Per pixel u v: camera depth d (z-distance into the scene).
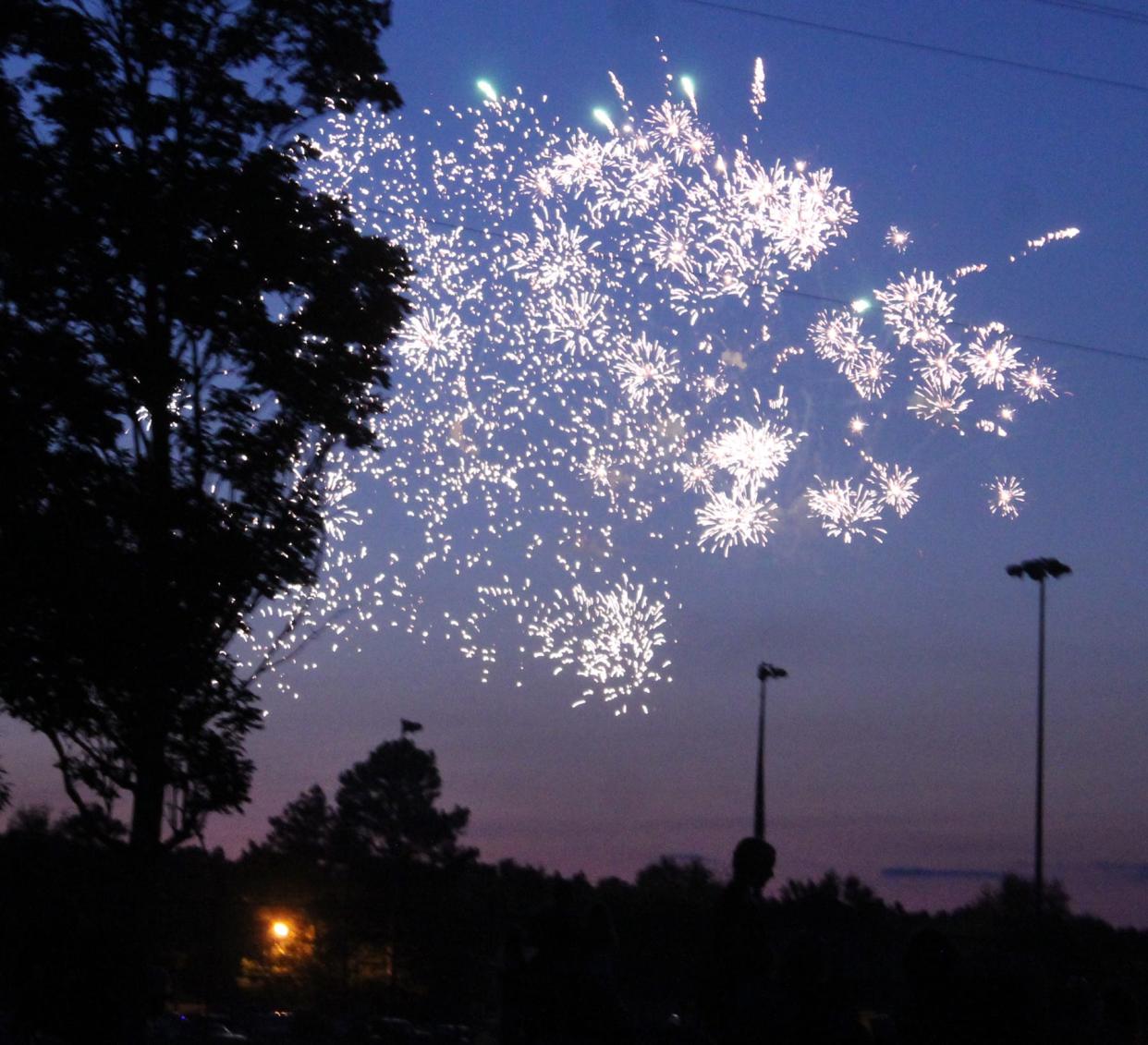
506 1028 9.49
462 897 44.59
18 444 14.25
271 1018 35.34
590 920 9.23
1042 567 29.09
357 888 43.16
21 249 14.50
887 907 22.36
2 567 14.33
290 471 15.88
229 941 38.97
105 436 14.62
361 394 16.33
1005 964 7.70
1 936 13.33
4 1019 13.47
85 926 13.48
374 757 49.41
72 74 15.00
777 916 9.67
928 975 7.80
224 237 15.52
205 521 14.99
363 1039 32.44
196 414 15.54
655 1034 12.34
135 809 15.18
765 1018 7.59
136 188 14.98
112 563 14.60
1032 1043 7.58
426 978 41.62
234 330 15.50
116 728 14.88
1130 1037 9.84
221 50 15.70
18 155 14.73
